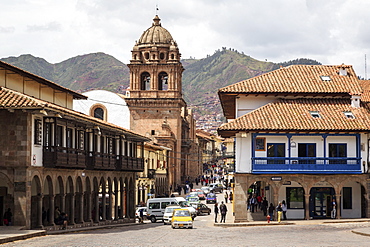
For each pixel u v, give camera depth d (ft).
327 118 157.79
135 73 350.02
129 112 343.87
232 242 95.91
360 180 155.63
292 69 176.35
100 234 119.14
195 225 163.22
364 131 153.69
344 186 161.38
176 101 344.69
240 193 155.63
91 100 340.80
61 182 136.15
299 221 151.53
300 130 152.56
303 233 115.65
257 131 153.17
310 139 157.38
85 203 159.33
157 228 147.95
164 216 176.04
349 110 162.20
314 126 153.38
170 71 349.61
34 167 120.67
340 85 168.04
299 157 154.81
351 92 164.66
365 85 199.11
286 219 159.74
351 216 160.86
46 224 131.23
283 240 99.19
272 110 160.86
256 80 169.37
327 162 155.43
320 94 165.07
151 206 200.75
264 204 171.83
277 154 156.87
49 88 153.69
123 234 118.93
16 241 96.63
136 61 350.23
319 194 161.79
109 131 166.81
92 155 152.97
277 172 154.10
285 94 164.55
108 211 184.03
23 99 117.19
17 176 117.19
